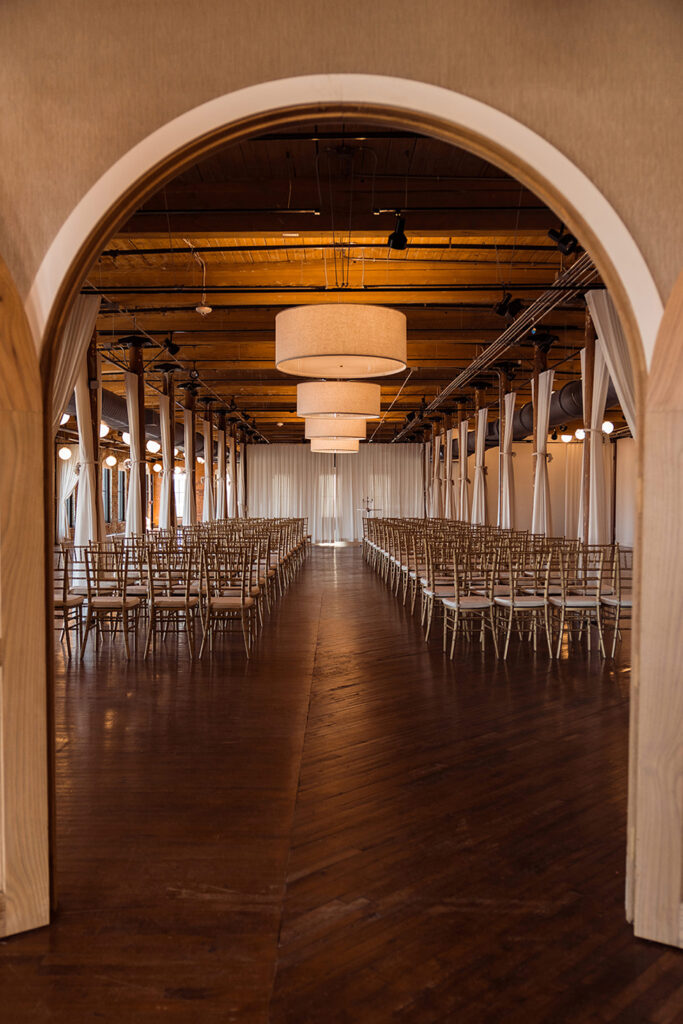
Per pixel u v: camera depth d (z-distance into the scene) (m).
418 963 2.35
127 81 2.77
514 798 3.64
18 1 2.76
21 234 2.76
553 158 2.77
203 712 5.12
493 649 7.37
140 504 11.84
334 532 27.03
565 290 8.60
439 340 13.47
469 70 2.78
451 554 8.49
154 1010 2.14
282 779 3.89
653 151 2.75
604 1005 2.16
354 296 10.58
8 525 2.69
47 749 2.67
